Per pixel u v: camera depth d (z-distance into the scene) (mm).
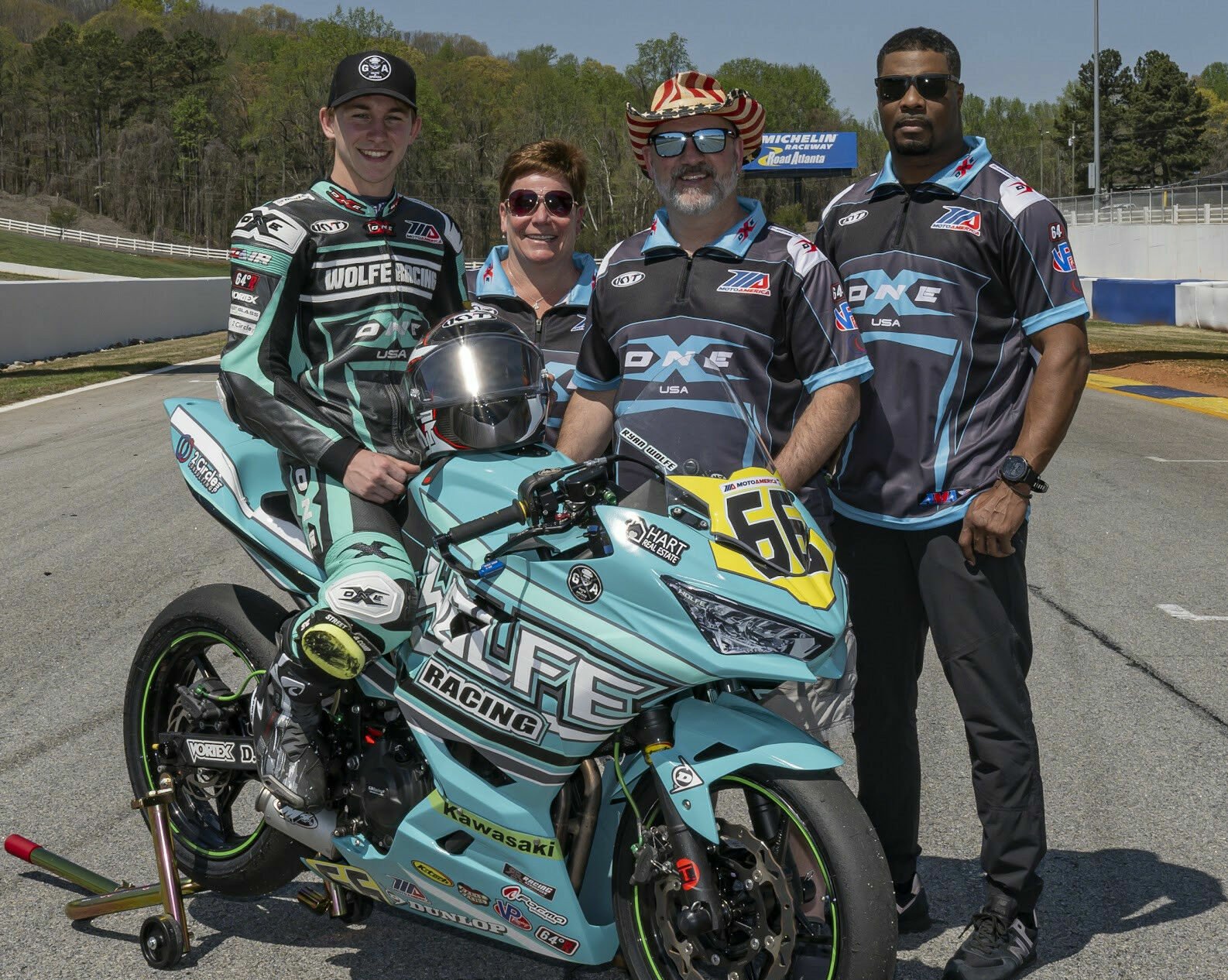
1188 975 3232
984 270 3311
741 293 3234
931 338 3346
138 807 3562
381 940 3547
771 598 2646
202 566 7926
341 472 3156
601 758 2979
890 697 3473
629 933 2941
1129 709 5363
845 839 2643
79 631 6508
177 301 31328
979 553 3293
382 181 3451
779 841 2797
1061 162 137750
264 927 3621
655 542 2727
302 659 3111
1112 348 24219
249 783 4578
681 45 129625
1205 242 44938
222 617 3637
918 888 3541
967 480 3342
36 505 9953
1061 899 3678
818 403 3188
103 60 155750
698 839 2715
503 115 132625
